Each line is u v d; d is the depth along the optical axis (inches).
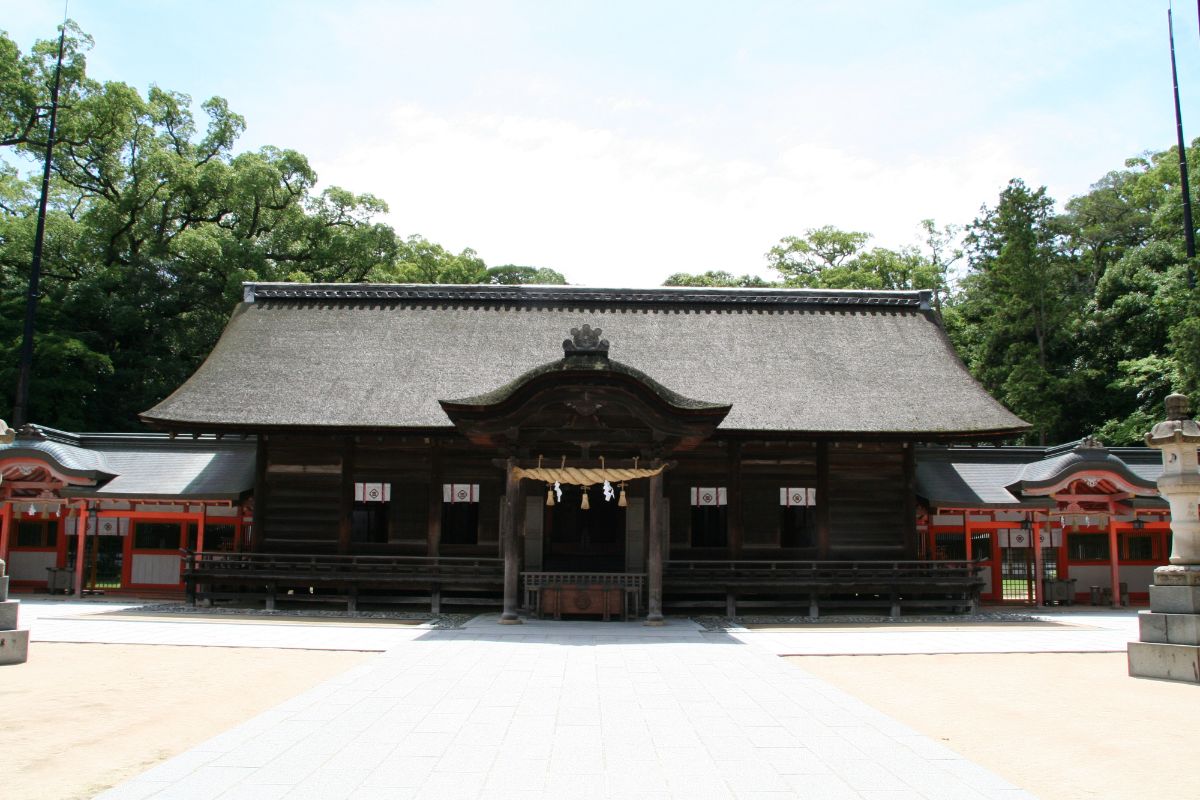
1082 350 1924.2
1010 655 679.1
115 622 839.7
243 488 1068.5
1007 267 1913.1
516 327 1181.1
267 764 342.0
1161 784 331.6
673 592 986.7
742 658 641.0
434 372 1095.6
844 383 1095.0
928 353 1162.0
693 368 1107.9
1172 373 1471.5
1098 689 533.0
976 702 490.6
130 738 389.1
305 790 309.1
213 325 1818.4
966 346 2166.6
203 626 820.6
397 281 2039.9
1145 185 2079.2
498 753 360.5
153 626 811.4
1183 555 597.9
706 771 336.5
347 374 1087.0
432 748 367.9
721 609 1019.9
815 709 453.7
